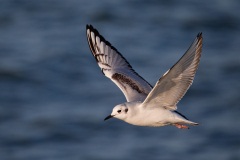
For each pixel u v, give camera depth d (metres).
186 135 19.86
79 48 26.92
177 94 10.14
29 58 25.92
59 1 33.78
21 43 27.58
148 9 32.84
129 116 10.53
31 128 20.38
